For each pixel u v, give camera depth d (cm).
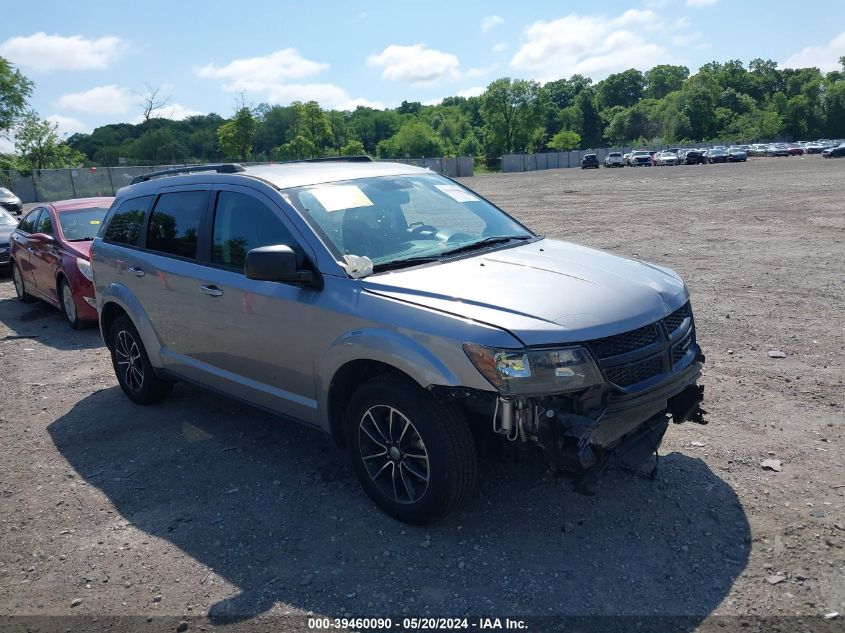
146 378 596
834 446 463
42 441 554
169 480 472
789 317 775
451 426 365
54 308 1084
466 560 363
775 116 13650
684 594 329
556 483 430
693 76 15150
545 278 393
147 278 549
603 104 18900
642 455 383
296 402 444
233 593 350
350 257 416
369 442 410
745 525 379
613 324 356
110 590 359
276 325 439
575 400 346
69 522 427
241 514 422
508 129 12875
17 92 5988
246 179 483
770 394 558
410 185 506
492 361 339
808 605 316
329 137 9750
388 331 375
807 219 1655
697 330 745
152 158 7775
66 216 1000
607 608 322
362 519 408
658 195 2761
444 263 422
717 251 1246
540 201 2806
